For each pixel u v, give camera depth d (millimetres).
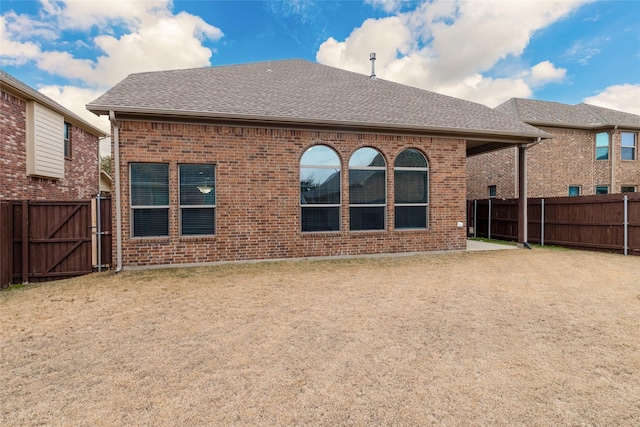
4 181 9242
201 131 7742
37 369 3084
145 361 3221
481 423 2277
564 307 4773
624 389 2682
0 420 2334
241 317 4434
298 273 7000
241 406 2482
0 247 6348
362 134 8836
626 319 4277
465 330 3943
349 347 3494
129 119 7238
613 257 8820
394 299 5195
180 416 2365
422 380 2832
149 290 5781
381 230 9094
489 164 17656
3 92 9180
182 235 7797
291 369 3037
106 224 7531
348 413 2393
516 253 9461
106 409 2459
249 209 8109
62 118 11844
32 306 4992
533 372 2957
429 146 9336
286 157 8312
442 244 9547
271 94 9156
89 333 3941
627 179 17078
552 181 16422
